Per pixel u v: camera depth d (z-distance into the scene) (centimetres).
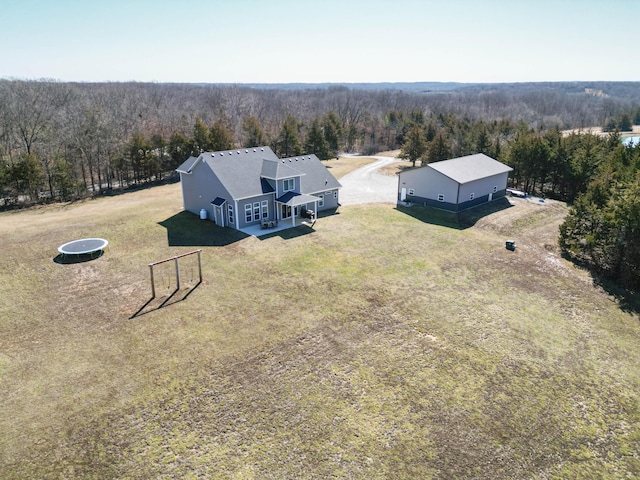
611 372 1844
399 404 1619
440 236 3384
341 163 7100
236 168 3553
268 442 1438
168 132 7031
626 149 4153
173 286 2492
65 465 1339
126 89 13300
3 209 4138
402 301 2367
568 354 1955
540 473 1361
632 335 2134
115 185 5466
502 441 1473
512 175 5222
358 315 2216
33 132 5097
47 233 3278
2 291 2403
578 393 1711
